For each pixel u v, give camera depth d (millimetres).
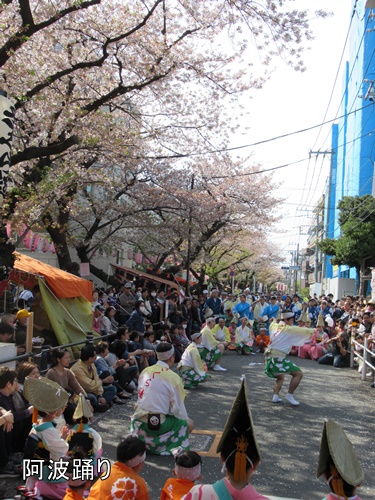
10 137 7578
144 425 6219
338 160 45156
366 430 7844
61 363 7035
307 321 17500
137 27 10016
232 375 12352
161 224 21891
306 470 6012
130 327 12086
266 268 57031
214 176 24109
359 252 28062
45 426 4609
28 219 11422
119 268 22062
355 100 32062
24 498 4488
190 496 2787
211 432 7328
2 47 8883
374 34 30094
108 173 19172
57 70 11578
